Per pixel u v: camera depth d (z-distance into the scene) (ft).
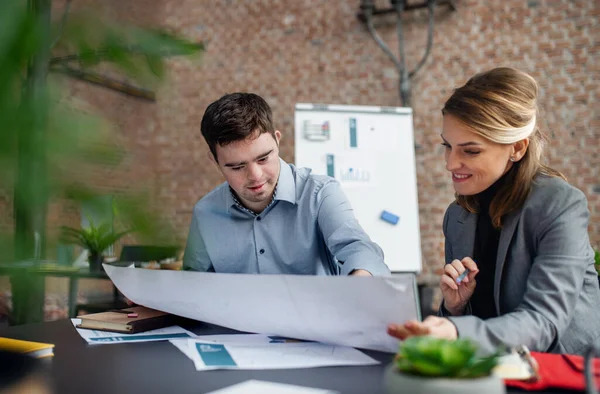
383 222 13.23
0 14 0.61
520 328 2.73
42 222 0.64
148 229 0.69
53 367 2.68
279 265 5.32
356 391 2.23
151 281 3.57
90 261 9.12
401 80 16.56
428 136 16.49
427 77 16.57
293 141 17.84
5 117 0.61
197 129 18.61
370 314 2.71
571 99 15.17
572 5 15.24
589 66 15.05
